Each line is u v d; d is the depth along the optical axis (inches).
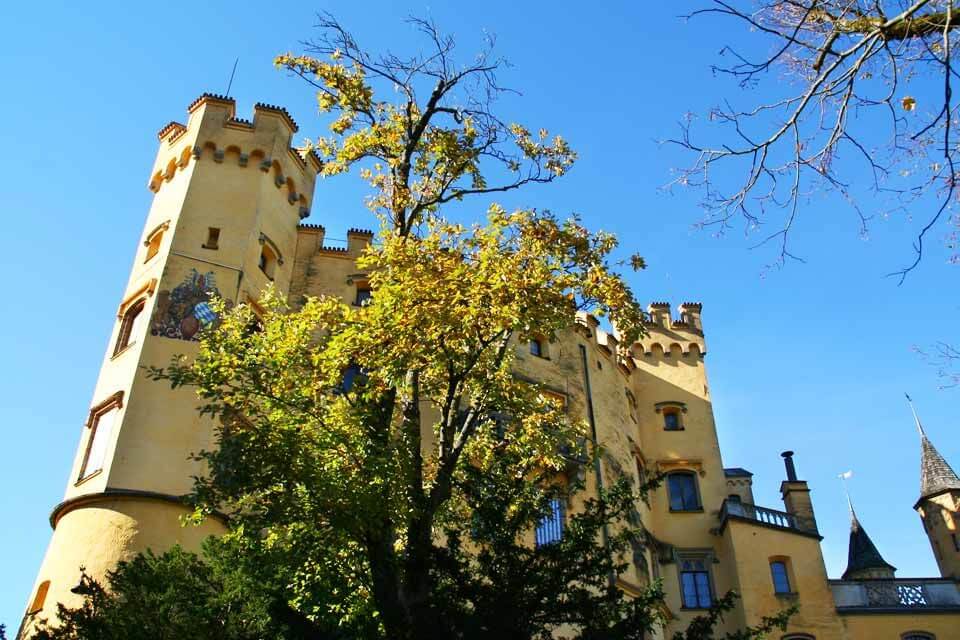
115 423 942.4
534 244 705.6
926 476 1507.1
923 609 1242.6
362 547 617.9
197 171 1176.8
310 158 1316.4
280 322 683.4
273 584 610.9
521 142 838.5
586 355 1382.9
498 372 700.0
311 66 829.2
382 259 703.7
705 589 1323.8
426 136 839.7
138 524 864.9
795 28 445.4
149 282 1072.8
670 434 1512.1
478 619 514.3
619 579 1146.0
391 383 646.5
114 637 571.2
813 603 1253.7
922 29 419.5
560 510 1111.0
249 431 598.5
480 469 674.2
